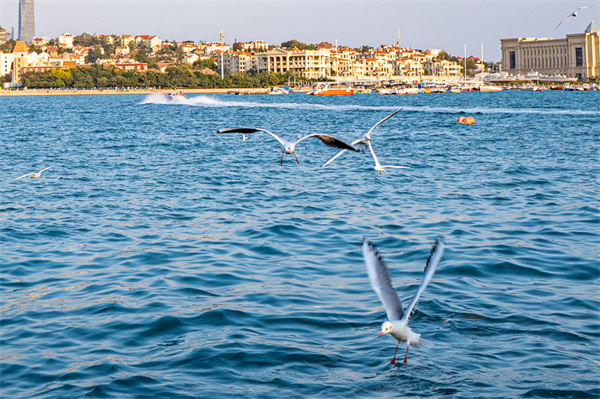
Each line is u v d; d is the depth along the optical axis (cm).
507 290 1719
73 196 3331
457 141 6300
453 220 2616
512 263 1945
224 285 1795
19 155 5381
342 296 1694
